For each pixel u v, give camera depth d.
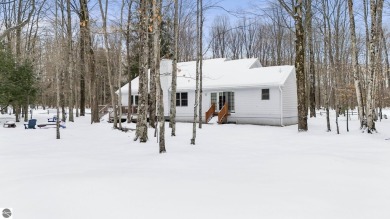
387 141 13.70
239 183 6.23
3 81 24.16
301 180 6.53
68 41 25.78
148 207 4.79
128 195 5.35
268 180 6.52
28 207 4.81
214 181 6.38
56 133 17.42
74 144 13.98
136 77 37.72
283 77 25.31
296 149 11.86
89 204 4.93
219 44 60.97
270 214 4.54
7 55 24.72
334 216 4.50
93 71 27.67
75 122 28.09
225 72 29.64
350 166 7.89
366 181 6.47
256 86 25.62
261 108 25.83
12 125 23.14
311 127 21.09
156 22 11.88
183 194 5.43
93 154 10.80
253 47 62.62
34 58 32.22
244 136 17.27
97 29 19.19
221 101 27.98
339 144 13.15
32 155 10.54
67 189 5.69
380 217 4.50
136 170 7.61
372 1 16.30
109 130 20.75
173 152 10.84
